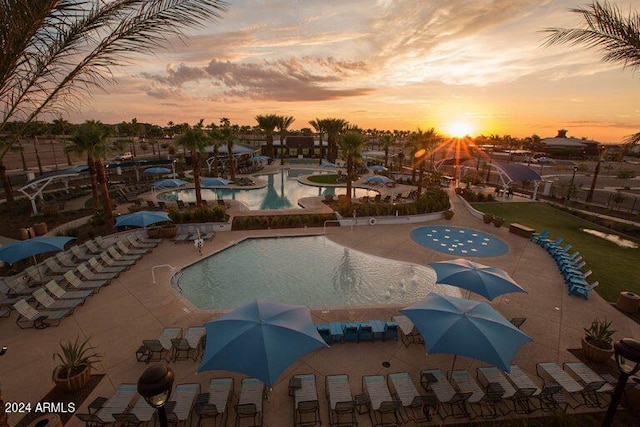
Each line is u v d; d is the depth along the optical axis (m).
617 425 7.99
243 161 60.06
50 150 82.62
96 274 15.34
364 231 23.67
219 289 15.31
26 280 13.98
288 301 14.31
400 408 8.41
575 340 11.27
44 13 4.10
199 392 8.22
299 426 7.81
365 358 10.15
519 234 23.17
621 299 13.18
